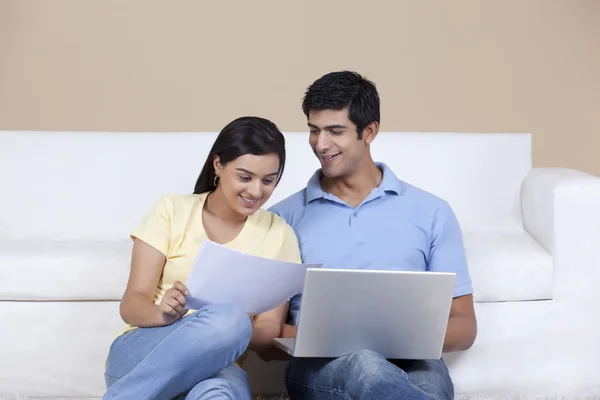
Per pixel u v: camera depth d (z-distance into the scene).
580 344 3.12
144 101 5.39
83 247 3.23
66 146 3.73
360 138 2.65
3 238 3.54
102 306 3.00
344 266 2.69
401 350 2.36
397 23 5.46
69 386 3.00
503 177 3.82
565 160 5.59
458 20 5.48
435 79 5.49
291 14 5.41
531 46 5.53
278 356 2.69
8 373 2.99
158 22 5.37
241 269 2.18
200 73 5.39
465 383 3.07
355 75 2.66
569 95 5.56
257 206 2.43
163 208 2.48
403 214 2.73
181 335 2.16
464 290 2.71
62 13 5.35
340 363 2.27
